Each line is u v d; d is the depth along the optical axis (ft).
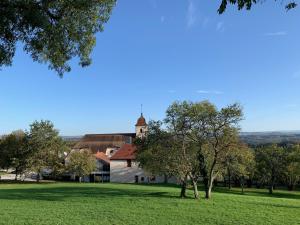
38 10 47.03
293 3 39.58
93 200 153.48
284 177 324.19
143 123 557.33
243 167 178.29
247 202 152.15
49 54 56.54
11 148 355.36
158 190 209.15
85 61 58.39
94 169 397.39
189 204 140.87
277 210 130.93
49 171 431.02
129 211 121.29
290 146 330.13
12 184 303.89
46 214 114.01
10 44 49.39
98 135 584.40
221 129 162.71
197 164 164.96
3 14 45.14
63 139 381.19
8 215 111.34
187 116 163.94
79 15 53.78
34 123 362.12
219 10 36.09
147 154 167.94
